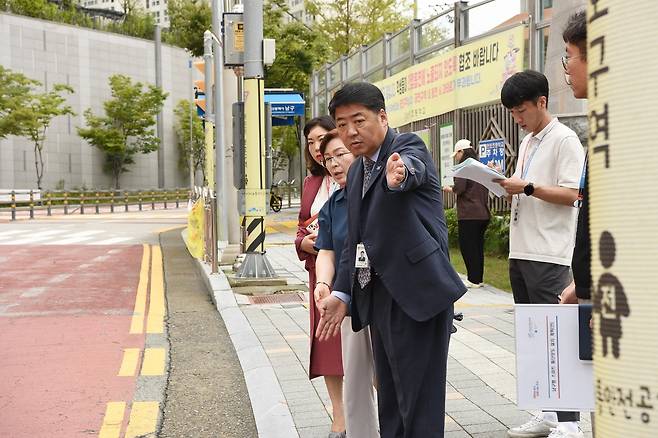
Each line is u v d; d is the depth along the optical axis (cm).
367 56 1845
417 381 275
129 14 5597
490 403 439
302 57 2797
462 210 868
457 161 864
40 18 4759
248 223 930
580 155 361
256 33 908
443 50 1360
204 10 2797
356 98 276
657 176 108
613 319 114
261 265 923
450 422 407
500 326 661
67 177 4850
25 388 517
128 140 5003
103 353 620
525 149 388
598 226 117
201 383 531
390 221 270
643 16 109
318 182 410
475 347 581
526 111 373
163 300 889
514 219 386
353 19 2855
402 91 1550
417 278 268
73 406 477
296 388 486
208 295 926
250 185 927
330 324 304
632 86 110
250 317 738
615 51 112
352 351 335
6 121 3997
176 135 5566
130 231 2033
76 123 4906
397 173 240
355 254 284
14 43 4569
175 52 5597
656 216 108
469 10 1252
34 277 1090
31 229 2117
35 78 4684
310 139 404
